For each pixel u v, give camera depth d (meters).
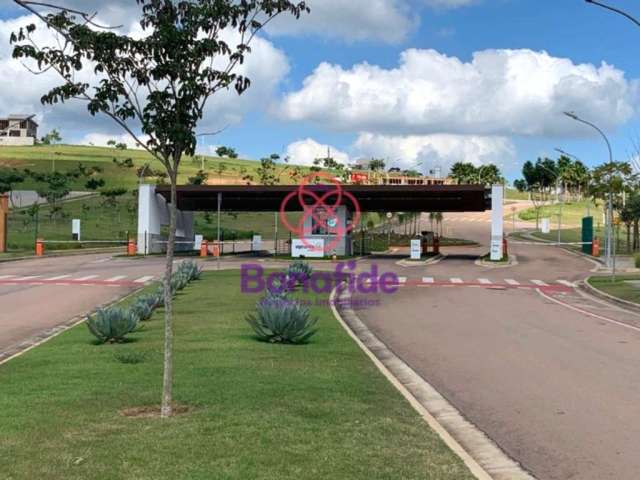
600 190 45.28
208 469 5.63
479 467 5.98
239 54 7.46
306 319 13.12
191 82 7.27
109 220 70.69
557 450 7.00
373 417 7.47
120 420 7.20
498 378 10.69
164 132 7.39
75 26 7.06
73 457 5.94
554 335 15.71
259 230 80.31
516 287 29.81
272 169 120.62
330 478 5.48
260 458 5.93
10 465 5.73
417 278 33.09
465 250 62.38
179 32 7.12
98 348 12.48
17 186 89.12
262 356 11.36
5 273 33.31
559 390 9.83
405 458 6.08
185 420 7.16
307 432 6.76
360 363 11.00
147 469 5.62
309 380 9.40
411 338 15.12
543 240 71.75
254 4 7.38
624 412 8.58
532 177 141.25
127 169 113.44
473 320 18.44
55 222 67.69
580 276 35.81
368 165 121.06
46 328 16.64
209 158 154.50
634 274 35.78
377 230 83.75
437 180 121.25
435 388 9.95
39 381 9.39
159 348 12.27
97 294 24.47
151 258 44.84
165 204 52.12
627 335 15.89
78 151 146.25
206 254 48.47
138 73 7.33
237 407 7.73
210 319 16.59
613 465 6.54
